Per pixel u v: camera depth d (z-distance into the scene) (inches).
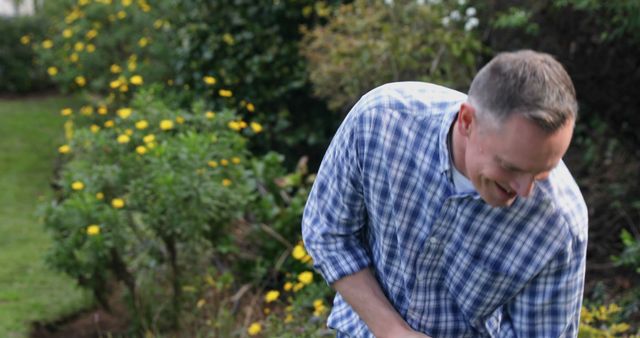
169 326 173.3
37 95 468.4
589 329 139.8
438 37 200.4
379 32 207.5
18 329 179.0
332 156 86.7
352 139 83.6
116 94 282.8
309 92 245.6
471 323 87.4
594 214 204.7
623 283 179.2
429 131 79.8
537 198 77.8
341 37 206.7
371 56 200.2
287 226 190.4
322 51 225.0
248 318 163.2
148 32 299.3
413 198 81.6
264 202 189.5
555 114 65.3
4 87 469.4
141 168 171.6
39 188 288.5
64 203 167.9
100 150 179.9
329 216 88.1
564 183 79.7
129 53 320.5
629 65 186.7
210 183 163.9
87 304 192.4
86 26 320.5
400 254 84.7
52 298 195.9
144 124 178.7
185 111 196.9
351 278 88.1
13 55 468.1
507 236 80.4
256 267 185.9
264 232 190.1
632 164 209.2
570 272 81.6
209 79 214.7
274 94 246.8
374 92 84.4
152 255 174.9
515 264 81.5
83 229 164.7
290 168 251.3
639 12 170.7
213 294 179.5
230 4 250.4
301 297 163.3
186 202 163.2
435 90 83.7
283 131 249.6
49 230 172.4
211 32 251.4
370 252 90.7
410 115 81.2
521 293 84.6
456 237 81.8
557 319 83.9
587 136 224.7
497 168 68.6
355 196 86.0
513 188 69.2
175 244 173.6
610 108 197.2
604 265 187.9
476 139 69.8
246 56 250.1
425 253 83.4
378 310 86.7
